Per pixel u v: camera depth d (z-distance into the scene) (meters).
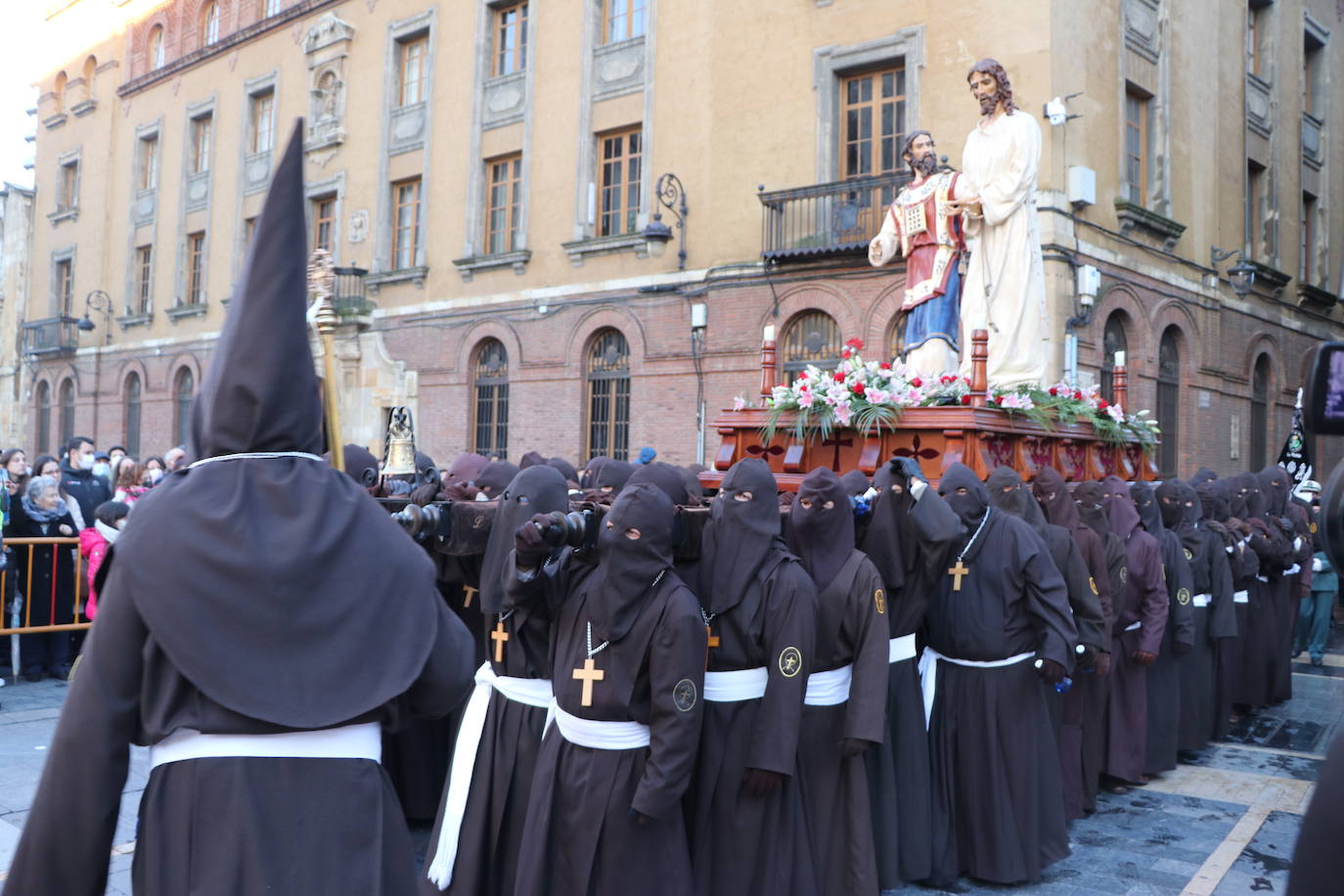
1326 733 8.57
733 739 4.06
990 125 8.80
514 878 4.00
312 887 1.89
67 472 10.26
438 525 4.39
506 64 21.20
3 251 35.81
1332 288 23.19
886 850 4.63
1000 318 8.74
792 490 7.14
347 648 1.97
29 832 1.88
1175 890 5.04
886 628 4.28
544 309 19.89
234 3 26.83
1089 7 15.35
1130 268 16.19
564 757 3.74
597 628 3.70
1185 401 17.95
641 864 3.61
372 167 23.17
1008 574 5.02
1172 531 7.43
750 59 17.22
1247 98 20.16
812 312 16.55
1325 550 1.54
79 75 32.34
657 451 18.14
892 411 6.89
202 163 28.34
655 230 17.70
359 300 22.53
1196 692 7.52
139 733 1.97
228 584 1.90
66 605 8.74
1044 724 5.14
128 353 30.20
